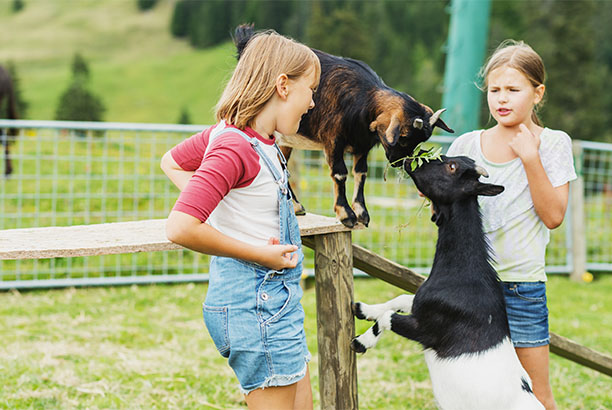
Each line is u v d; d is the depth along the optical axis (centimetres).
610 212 951
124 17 5725
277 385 270
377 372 505
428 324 312
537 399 332
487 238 332
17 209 801
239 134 262
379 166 867
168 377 476
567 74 2589
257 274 267
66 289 691
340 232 325
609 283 823
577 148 827
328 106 309
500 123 344
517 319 346
